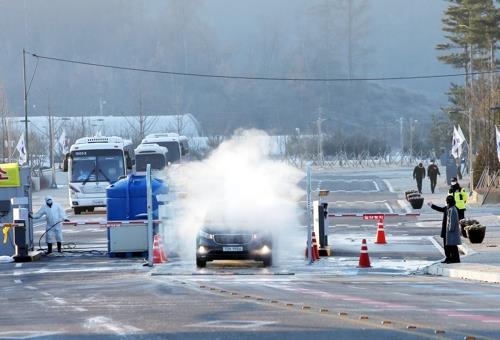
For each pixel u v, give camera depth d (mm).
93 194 148750
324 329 38312
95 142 151250
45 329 39625
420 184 183125
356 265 77000
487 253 81188
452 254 73438
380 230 96625
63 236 113562
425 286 59750
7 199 87125
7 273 72625
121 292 55938
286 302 48875
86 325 40594
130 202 87500
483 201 150875
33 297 54250
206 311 44875
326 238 86875
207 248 74500
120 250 85812
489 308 46094
